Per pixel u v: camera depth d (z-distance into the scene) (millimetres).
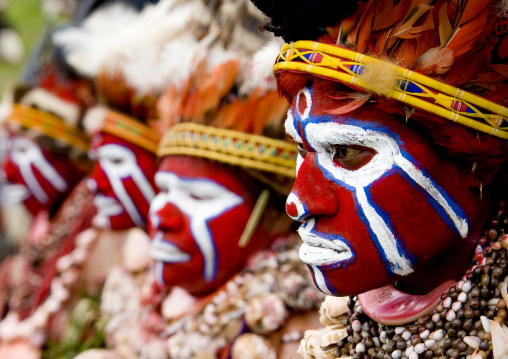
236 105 1605
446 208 1028
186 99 1694
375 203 1022
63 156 2578
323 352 1169
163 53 1871
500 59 1006
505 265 1018
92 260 2424
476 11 971
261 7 1067
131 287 2170
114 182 2057
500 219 1061
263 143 1588
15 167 2592
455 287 1047
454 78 984
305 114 1060
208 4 1800
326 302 1231
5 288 2797
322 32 1062
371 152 1030
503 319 989
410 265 1041
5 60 4074
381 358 1096
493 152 1000
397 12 996
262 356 1524
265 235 1685
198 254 1667
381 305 1116
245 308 1591
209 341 1624
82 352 2049
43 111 2508
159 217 1674
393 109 995
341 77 997
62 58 2451
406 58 992
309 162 1071
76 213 2529
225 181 1651
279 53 1119
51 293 2422
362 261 1040
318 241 1058
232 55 1647
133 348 1912
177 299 1821
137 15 2197
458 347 1014
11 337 2428
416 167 1012
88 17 2393
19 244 3047
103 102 2082
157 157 1925
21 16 4238
